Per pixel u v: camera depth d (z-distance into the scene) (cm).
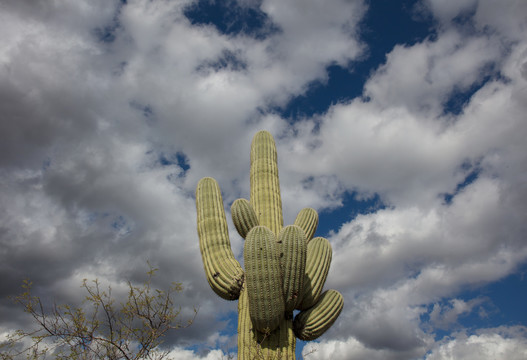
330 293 1033
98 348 744
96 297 780
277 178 1223
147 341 771
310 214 1176
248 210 1060
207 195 1134
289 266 914
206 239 1070
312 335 972
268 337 925
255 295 883
